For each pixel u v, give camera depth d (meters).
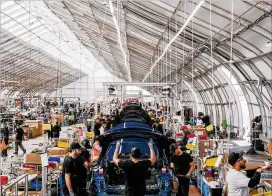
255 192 7.17
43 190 9.16
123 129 8.38
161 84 18.66
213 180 9.48
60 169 10.64
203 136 12.95
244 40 12.09
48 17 24.83
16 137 20.28
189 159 8.24
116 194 7.54
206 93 26.84
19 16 24.27
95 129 14.95
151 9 12.53
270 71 13.52
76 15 19.92
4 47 28.19
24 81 43.28
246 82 16.56
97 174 7.66
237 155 5.75
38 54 33.97
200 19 11.71
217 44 13.74
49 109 35.16
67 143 12.98
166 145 8.65
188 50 17.48
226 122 21.55
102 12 16.09
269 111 15.71
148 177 8.27
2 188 7.39
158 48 20.09
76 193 7.64
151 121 16.23
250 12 9.81
